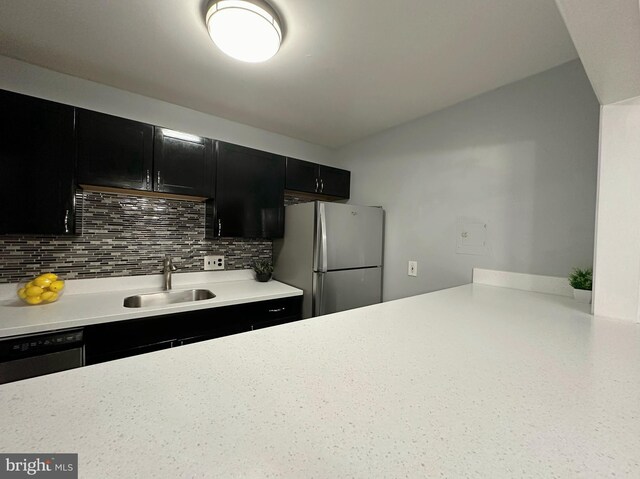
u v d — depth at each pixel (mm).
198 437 414
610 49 809
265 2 1165
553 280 1567
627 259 1062
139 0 1167
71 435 410
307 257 2184
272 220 2373
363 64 1599
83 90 1781
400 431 439
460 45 1427
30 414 455
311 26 1305
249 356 695
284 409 486
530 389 572
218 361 664
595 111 1460
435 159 2178
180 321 1664
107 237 1894
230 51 1348
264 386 559
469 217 1967
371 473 361
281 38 1323
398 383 583
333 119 2354
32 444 391
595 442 426
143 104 1986
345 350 746
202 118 2248
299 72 1685
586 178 1486
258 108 2168
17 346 1215
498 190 1819
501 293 1565
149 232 2047
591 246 1469
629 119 1065
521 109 1725
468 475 362
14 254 1626
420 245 2275
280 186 2418
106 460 368
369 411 486
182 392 531
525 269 1697
